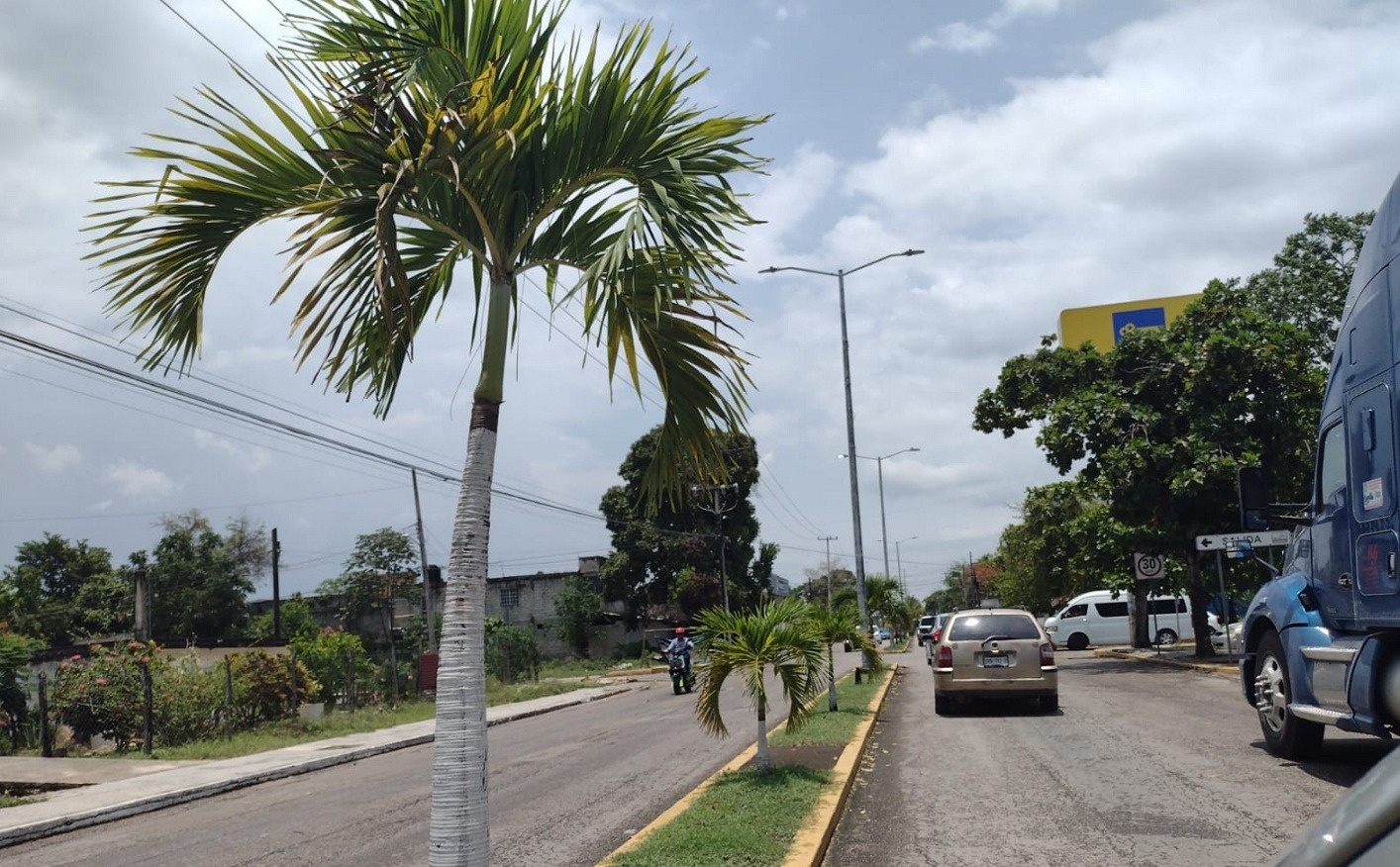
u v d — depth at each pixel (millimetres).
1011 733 13656
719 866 6680
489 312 5301
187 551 50750
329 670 26266
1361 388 8562
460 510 4996
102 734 19297
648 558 50312
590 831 8977
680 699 26281
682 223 5254
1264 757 10688
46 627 43094
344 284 5215
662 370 5930
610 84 5238
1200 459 23891
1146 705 16594
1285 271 33281
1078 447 26125
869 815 8844
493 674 37156
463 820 4586
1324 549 9375
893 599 50594
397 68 5109
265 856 9141
